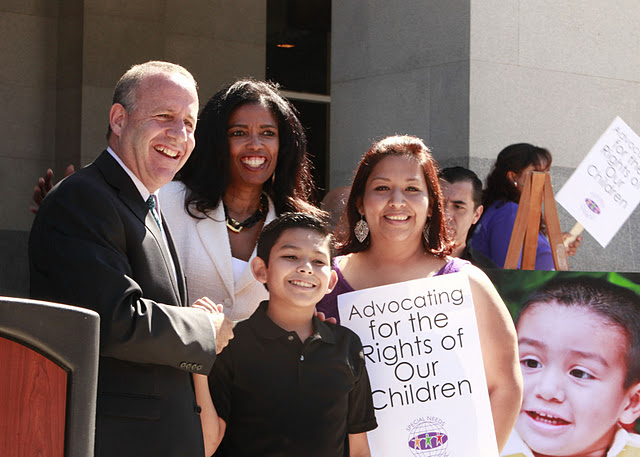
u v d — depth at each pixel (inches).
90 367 84.9
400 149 141.3
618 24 279.4
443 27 255.9
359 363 130.9
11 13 354.9
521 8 259.0
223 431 124.1
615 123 216.7
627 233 285.6
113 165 113.7
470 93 249.0
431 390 138.9
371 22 273.9
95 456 102.0
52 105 361.7
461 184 194.2
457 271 144.2
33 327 82.1
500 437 140.7
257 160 145.7
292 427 122.4
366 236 146.9
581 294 166.7
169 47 373.4
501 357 141.9
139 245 109.5
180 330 105.3
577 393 165.9
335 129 283.1
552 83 265.6
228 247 143.0
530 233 189.8
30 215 357.7
